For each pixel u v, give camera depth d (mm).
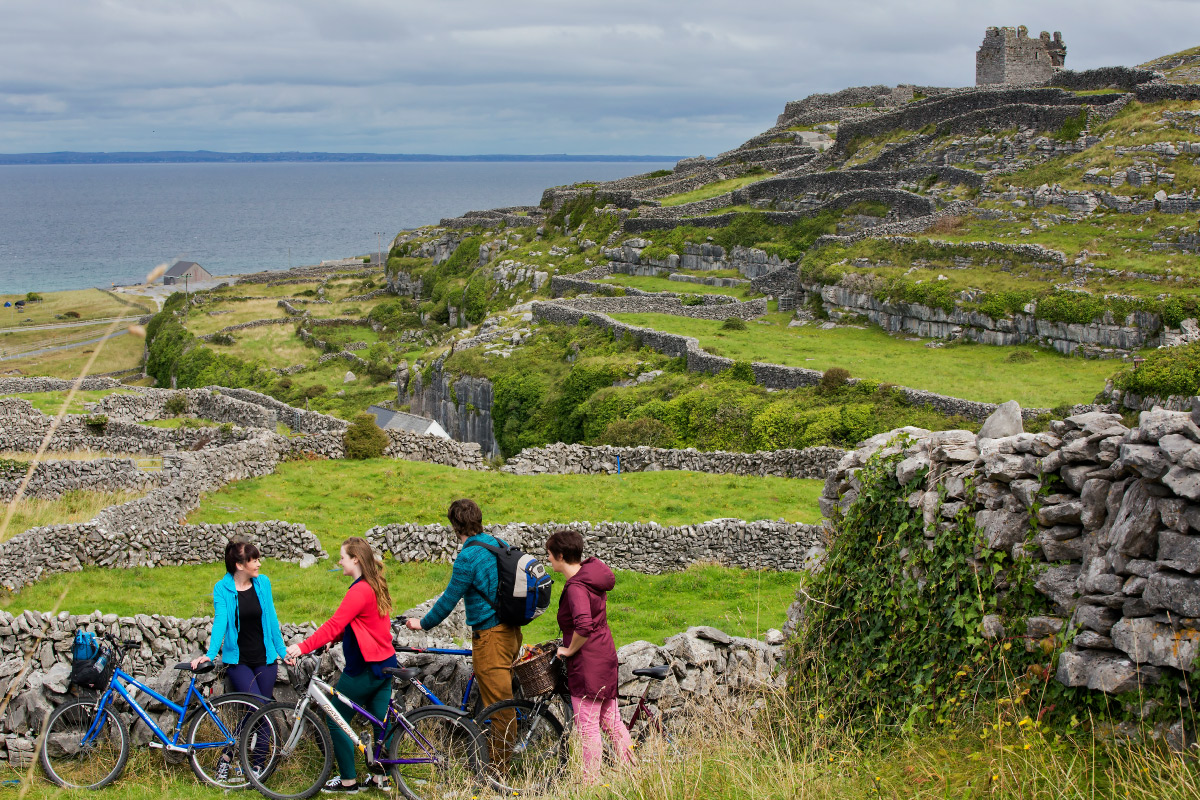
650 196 97188
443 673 10445
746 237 77062
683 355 53969
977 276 54750
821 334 57219
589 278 82812
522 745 9586
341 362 94875
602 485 29141
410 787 9531
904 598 10086
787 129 110875
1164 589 7711
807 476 30297
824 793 8133
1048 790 7418
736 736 9562
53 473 26688
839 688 10531
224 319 113625
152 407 41625
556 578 21094
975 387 42562
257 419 39812
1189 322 44500
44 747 9773
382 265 165375
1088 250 53281
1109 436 8625
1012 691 8672
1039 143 68625
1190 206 55094
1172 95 66062
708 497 27609
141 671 13430
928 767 8297
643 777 8633
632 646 11219
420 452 32562
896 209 69938
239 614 10102
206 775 9812
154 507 23344
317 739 9891
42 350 104812
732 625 17641
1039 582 8844
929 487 10219
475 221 122188
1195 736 7473
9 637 13203
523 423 58594
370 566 9664
